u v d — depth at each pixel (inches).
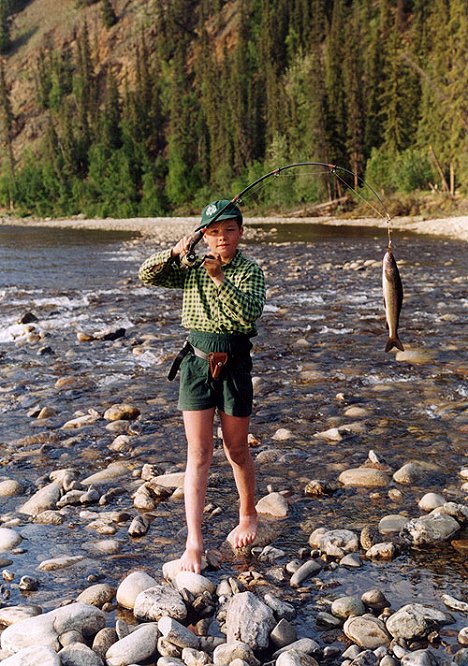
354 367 304.7
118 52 6048.2
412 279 597.6
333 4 4490.7
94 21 6540.4
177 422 235.5
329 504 168.6
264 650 113.6
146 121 4264.3
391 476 184.4
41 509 168.2
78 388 280.7
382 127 2812.5
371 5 4146.2
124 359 331.3
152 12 6112.2
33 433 227.6
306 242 1115.3
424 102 2319.1
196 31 5492.1
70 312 466.6
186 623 121.6
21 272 725.3
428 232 1353.3
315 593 129.8
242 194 139.8
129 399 263.7
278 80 3540.8
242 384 139.9
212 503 169.6
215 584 133.1
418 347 338.3
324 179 2566.4
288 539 151.5
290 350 339.9
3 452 210.8
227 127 3388.3
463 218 1556.3
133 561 142.8
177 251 135.6
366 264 711.1
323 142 2591.0
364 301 486.6
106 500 172.9
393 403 251.0
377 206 2025.1
